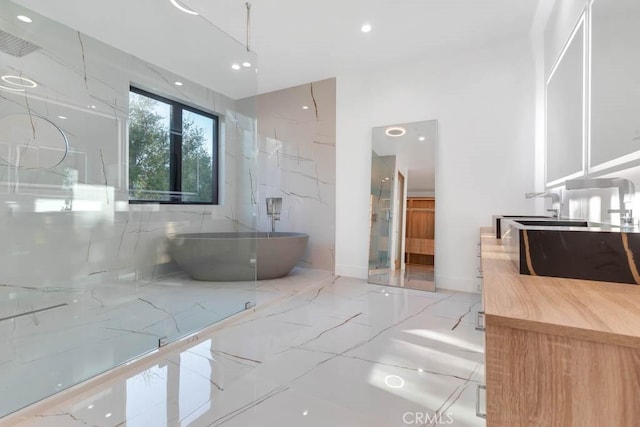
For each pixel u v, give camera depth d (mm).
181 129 3973
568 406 635
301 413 1432
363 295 3314
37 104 2719
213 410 1452
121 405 1487
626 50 1458
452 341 2174
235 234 4453
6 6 2523
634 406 585
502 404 686
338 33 3115
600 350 607
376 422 1375
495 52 3285
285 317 2656
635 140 1377
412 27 3012
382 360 1917
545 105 2893
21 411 1422
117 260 3285
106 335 2238
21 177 2631
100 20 2828
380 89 3900
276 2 2654
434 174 3553
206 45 3275
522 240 1099
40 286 2711
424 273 3570
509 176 3223
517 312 707
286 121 4625
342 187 4211
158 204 3697
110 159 3244
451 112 3496
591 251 1012
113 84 3264
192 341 2193
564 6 2299
